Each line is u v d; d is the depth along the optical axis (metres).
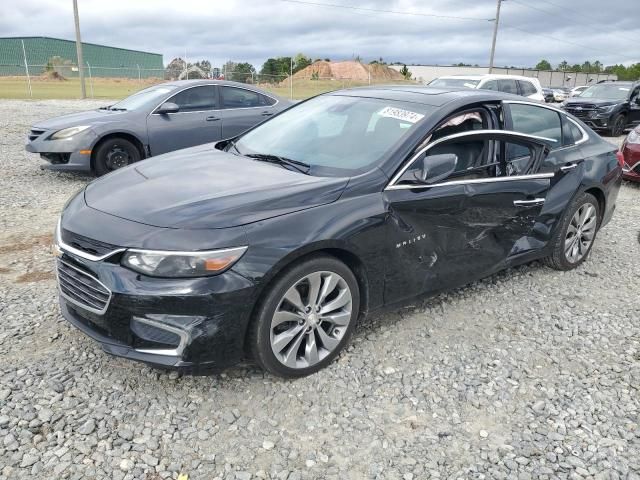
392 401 3.09
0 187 7.60
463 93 4.20
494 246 4.14
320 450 2.70
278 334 3.09
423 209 3.53
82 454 2.59
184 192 3.21
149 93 8.88
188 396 3.04
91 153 7.89
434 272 3.76
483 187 3.88
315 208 3.12
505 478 2.57
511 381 3.34
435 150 3.67
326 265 3.14
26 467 2.50
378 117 3.94
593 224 5.10
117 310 2.79
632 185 9.34
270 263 2.86
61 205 6.79
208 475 2.51
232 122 9.00
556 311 4.30
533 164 4.27
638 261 5.51
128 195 3.24
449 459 2.68
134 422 2.82
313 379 3.25
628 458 2.74
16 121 15.19
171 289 2.72
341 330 3.34
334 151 3.76
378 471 2.58
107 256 2.82
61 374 3.18
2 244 5.28
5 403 2.90
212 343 2.81
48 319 3.80
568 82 84.62
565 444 2.82
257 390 3.12
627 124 17.23
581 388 3.31
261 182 3.34
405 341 3.72
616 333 4.00
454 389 3.23
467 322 4.04
